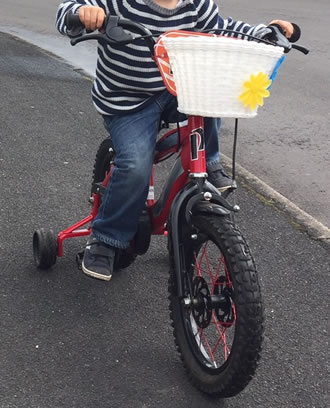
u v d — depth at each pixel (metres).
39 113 6.62
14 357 3.12
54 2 13.56
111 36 2.66
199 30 3.10
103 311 3.52
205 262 3.64
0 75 7.87
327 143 6.21
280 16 11.69
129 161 3.07
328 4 13.32
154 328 3.41
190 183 2.97
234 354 2.71
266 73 2.49
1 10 12.41
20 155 5.52
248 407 2.89
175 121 3.18
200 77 2.44
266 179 5.40
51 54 9.13
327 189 5.25
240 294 2.65
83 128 6.29
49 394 2.90
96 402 2.87
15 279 3.75
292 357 3.24
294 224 4.60
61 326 3.38
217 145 3.28
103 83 3.15
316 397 2.98
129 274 3.88
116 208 3.21
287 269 4.03
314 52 9.41
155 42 2.88
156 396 2.93
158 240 4.28
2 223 4.36
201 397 2.94
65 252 4.07
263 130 6.51
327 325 3.51
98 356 3.17
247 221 4.62
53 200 4.73
